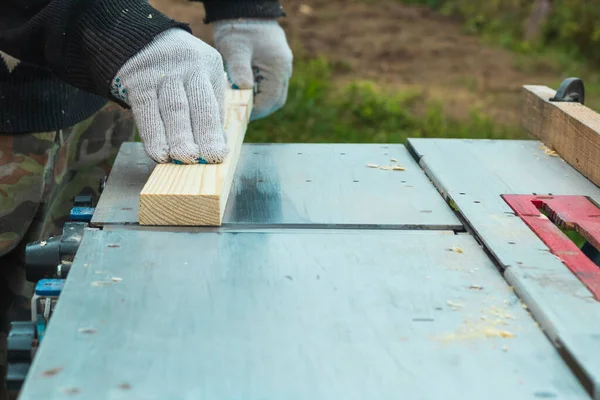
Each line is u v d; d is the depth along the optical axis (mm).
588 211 1605
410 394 982
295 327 1120
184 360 1030
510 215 1567
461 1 8359
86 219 1619
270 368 1022
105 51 1645
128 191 1670
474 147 2055
